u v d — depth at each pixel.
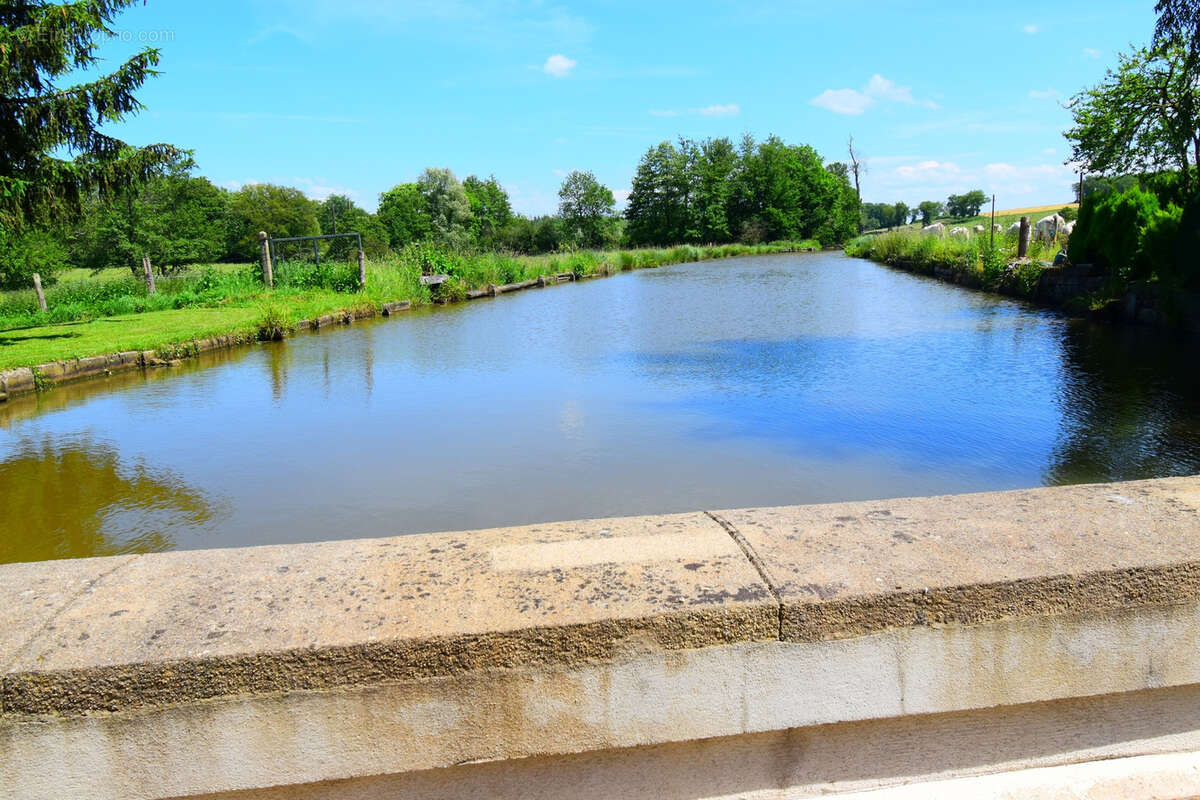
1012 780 1.24
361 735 1.06
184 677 1.02
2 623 1.12
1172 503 1.47
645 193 60.78
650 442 5.48
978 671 1.18
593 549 1.32
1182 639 1.24
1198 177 10.95
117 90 11.12
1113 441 5.14
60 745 1.03
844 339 10.35
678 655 1.10
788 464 4.88
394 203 59.09
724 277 25.98
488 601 1.14
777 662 1.13
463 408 6.84
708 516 1.47
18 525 4.32
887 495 4.29
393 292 17.78
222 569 1.27
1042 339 9.69
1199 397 6.32
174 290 18.92
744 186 59.25
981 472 4.62
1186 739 1.31
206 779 1.05
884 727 1.21
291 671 1.04
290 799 1.10
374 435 6.01
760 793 1.19
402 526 4.11
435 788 1.12
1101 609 1.20
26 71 10.47
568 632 1.07
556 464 5.06
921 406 6.30
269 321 12.41
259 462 5.38
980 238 20.84
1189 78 10.98
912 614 1.15
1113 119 12.09
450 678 1.06
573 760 1.14
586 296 19.81
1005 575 1.18
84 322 14.33
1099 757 1.28
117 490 4.87
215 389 8.23
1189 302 9.62
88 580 1.24
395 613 1.11
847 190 67.06
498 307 17.36
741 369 8.29
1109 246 11.96
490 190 68.81
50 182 11.20
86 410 7.37
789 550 1.29
